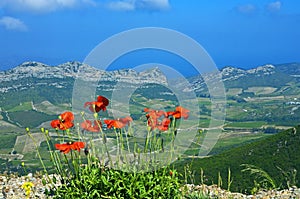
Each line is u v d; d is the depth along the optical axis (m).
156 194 5.15
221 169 29.59
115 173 5.17
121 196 5.15
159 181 5.29
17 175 9.09
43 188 7.83
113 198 5.04
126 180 5.13
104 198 5.10
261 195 8.24
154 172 5.34
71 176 5.43
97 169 5.25
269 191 8.44
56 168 5.53
